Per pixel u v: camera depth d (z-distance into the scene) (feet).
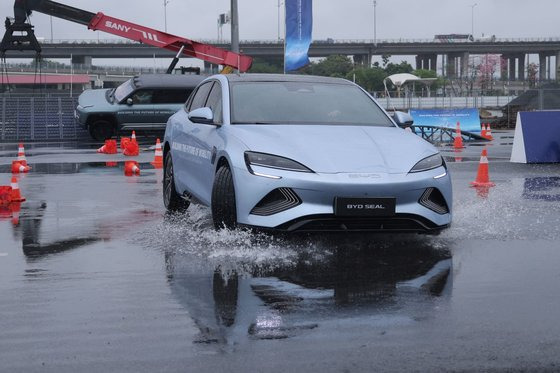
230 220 22.08
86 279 18.06
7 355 12.50
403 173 20.84
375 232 20.95
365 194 20.26
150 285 17.31
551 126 54.80
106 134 91.66
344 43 479.00
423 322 14.17
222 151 22.36
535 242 22.24
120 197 34.83
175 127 28.99
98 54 432.66
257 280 17.66
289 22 94.38
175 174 28.45
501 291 16.55
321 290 16.70
